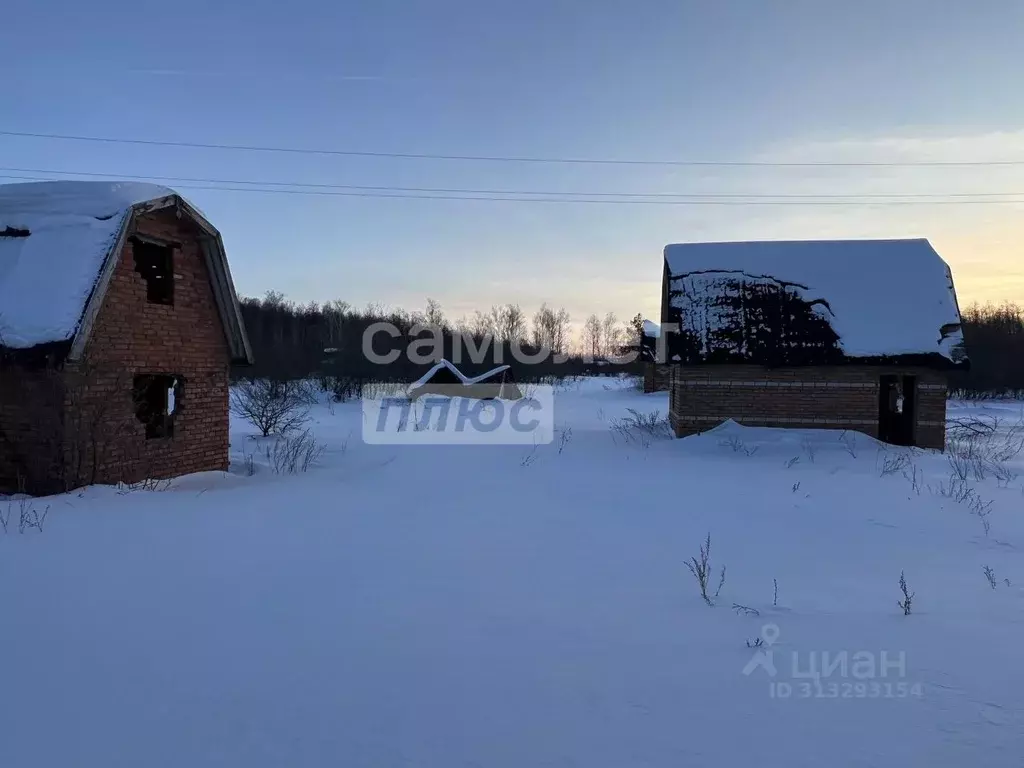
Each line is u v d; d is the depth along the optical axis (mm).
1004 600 5152
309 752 2914
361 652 4027
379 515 8406
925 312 16672
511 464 13844
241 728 3115
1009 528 7953
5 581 5227
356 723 3172
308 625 4469
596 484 11195
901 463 13602
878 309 16859
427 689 3539
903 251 18062
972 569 6145
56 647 4023
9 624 4371
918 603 5062
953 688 3576
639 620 4652
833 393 16469
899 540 7328
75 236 9555
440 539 7129
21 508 7773
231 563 5949
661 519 8383
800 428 16562
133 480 10336
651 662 3914
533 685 3600
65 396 9094
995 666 3859
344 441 18609
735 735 3088
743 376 16875
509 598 5137
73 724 3135
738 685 3609
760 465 13523
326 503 9188
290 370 37281
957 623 4586
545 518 8367
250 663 3842
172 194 10727
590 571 5953
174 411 11539
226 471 12734
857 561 6418
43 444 9156
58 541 6434
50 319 8969
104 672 3693
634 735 3082
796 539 7344
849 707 3357
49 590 5043
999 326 52781
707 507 9211
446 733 3086
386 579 5602
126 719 3186
